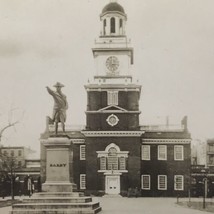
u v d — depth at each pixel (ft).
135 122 240.73
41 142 252.01
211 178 260.62
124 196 236.02
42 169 251.19
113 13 254.47
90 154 239.30
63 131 116.98
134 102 242.58
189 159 247.09
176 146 248.32
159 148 248.52
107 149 239.30
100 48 248.52
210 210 130.11
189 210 129.08
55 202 108.17
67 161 113.70
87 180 238.27
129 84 243.19
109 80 245.86
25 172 275.59
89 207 106.22
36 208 105.09
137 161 238.27
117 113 241.35
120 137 239.71
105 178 238.07
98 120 241.35
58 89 118.73
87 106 242.78
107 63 248.52
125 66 248.52
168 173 246.47
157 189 245.24
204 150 388.98
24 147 397.19
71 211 103.50
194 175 261.85
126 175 238.07
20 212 103.35
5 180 264.52
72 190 113.39
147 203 169.89
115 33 253.24
